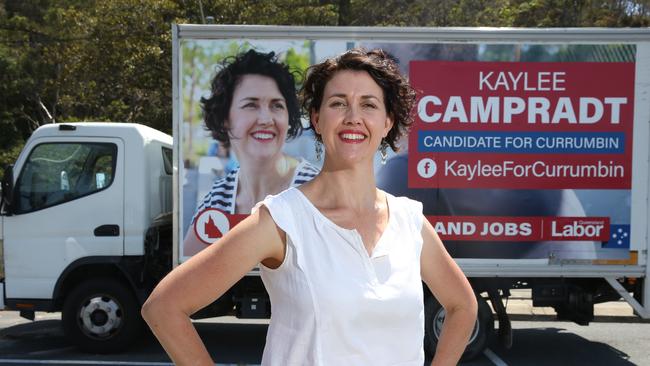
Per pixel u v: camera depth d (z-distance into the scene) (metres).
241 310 6.39
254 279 6.35
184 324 1.67
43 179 6.62
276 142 6.17
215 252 1.70
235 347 7.31
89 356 6.68
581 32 6.14
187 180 6.21
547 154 6.20
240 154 6.18
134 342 6.65
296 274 1.73
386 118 1.99
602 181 6.19
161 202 6.99
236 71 6.17
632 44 6.14
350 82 1.89
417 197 6.21
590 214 6.20
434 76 6.18
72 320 6.57
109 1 17.27
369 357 1.73
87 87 19.20
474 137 6.20
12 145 26.58
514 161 6.20
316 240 1.77
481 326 6.31
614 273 6.21
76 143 6.61
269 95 6.17
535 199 6.21
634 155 6.19
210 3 17.39
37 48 25.39
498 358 6.80
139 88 18.14
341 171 1.88
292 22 18.33
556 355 6.99
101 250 6.54
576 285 6.46
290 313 1.73
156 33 17.20
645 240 6.19
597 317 9.12
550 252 6.21
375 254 1.80
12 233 6.57
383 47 6.18
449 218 6.22
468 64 6.18
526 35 6.15
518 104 6.20
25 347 7.15
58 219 6.57
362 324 1.73
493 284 6.39
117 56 17.34
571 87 6.17
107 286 6.54
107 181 6.57
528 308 9.41
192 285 1.67
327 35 6.16
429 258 2.02
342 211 1.86
